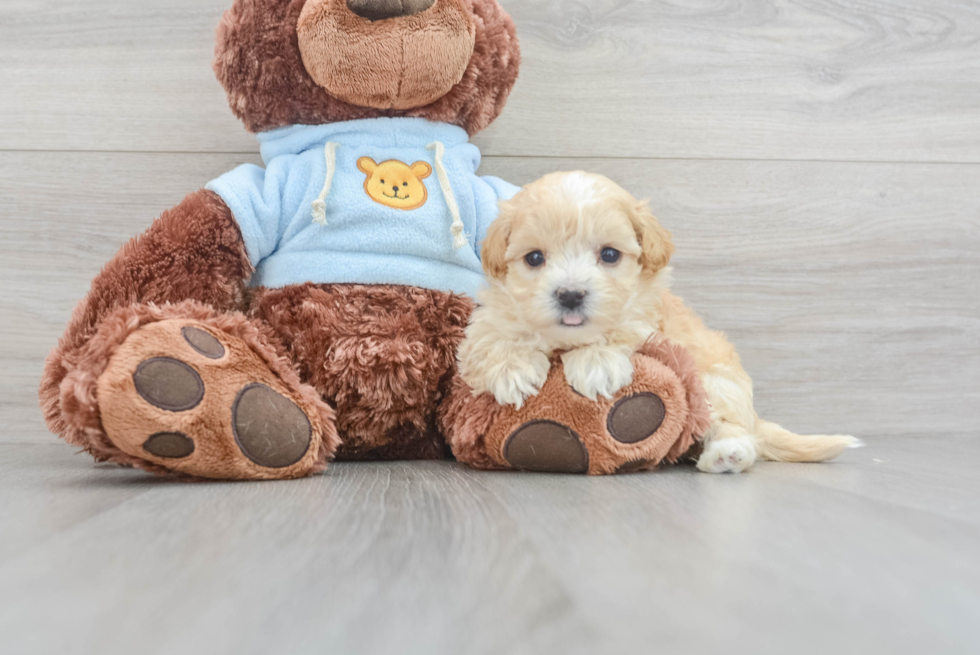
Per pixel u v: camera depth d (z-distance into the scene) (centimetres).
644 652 51
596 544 82
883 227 231
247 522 93
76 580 68
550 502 109
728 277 228
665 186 226
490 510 102
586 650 51
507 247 152
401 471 150
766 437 172
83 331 148
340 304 165
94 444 131
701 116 226
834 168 230
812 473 150
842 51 229
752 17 227
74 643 53
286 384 142
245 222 165
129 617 58
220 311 160
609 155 224
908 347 231
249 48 170
